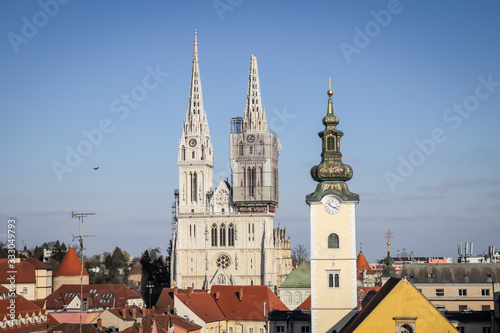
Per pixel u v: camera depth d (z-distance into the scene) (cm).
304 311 18675
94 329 15362
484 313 13788
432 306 11219
